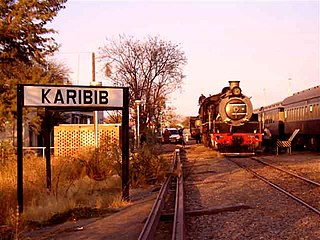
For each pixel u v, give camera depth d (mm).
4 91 21250
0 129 22984
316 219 10836
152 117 47250
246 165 25391
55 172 17234
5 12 19766
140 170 18094
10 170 17562
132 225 10922
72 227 11008
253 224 10578
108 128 28234
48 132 15273
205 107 41844
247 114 31938
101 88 13766
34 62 23297
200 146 46406
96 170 18109
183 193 14117
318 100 34312
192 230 10273
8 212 11633
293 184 17031
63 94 13242
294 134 36438
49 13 20219
